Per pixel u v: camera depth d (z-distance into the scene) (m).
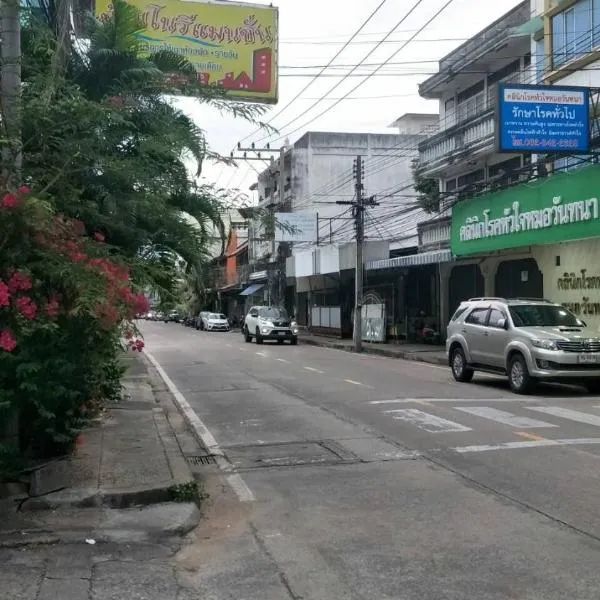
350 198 49.09
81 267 5.92
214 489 6.93
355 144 49.31
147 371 18.88
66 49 8.73
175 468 7.00
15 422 6.25
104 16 11.05
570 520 5.63
